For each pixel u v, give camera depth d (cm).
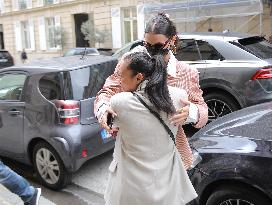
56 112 448
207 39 647
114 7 2316
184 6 1598
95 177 495
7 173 356
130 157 229
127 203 232
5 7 3297
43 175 477
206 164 319
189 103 230
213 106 639
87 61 494
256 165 295
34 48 3030
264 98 586
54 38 2755
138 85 227
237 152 308
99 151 468
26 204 369
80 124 452
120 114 221
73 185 478
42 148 470
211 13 1534
